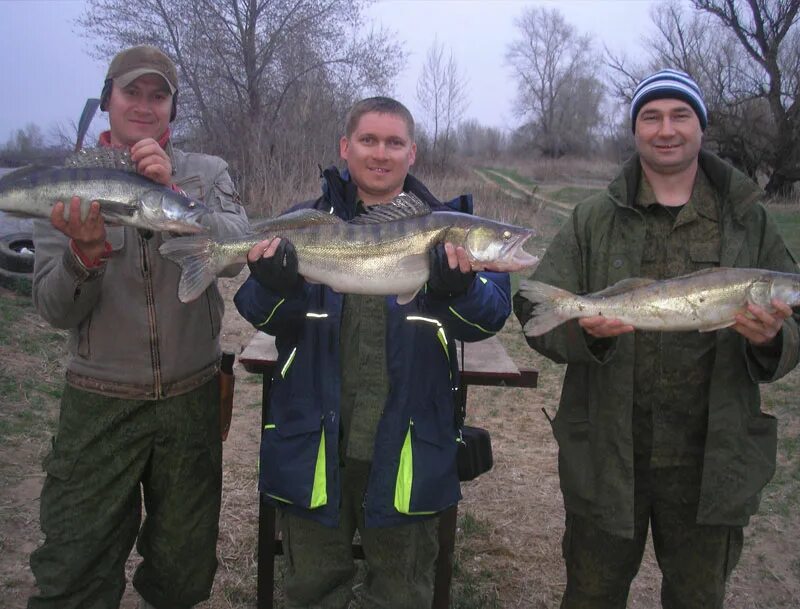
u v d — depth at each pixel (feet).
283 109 37.09
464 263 4.86
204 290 5.23
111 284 5.18
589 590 5.35
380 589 5.39
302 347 5.31
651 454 5.13
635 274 5.19
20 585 6.64
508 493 8.91
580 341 4.97
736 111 60.23
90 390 5.24
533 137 136.87
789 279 4.67
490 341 7.31
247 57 37.32
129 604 6.59
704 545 5.15
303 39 37.55
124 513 5.38
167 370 5.30
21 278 15.69
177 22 37.27
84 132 5.71
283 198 27.32
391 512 5.07
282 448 5.20
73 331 5.31
